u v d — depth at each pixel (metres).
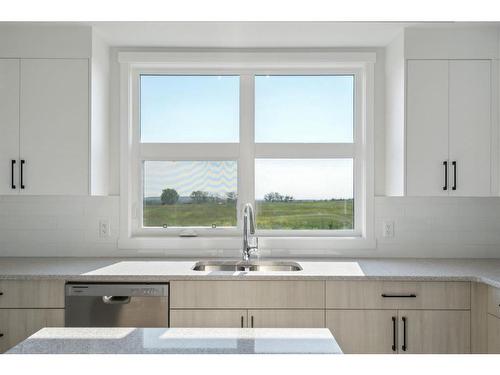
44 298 2.61
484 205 3.30
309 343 1.44
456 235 3.30
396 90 3.09
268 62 3.29
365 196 3.32
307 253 3.30
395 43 3.11
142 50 3.31
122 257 3.27
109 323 2.60
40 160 2.96
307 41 3.18
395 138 3.11
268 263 3.10
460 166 2.96
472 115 2.96
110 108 3.33
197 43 3.22
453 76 2.96
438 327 2.60
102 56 3.17
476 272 2.68
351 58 3.28
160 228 3.40
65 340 1.46
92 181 2.99
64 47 2.95
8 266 2.86
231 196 3.41
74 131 2.96
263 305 2.60
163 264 2.95
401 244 3.31
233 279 2.59
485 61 2.96
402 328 2.60
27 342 1.44
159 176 3.41
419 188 2.96
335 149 3.40
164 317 2.59
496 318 2.45
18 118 2.95
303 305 2.60
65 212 3.29
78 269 2.76
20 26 2.94
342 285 2.61
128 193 3.31
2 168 2.95
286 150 3.40
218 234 3.39
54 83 2.96
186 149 3.40
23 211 3.28
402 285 2.60
